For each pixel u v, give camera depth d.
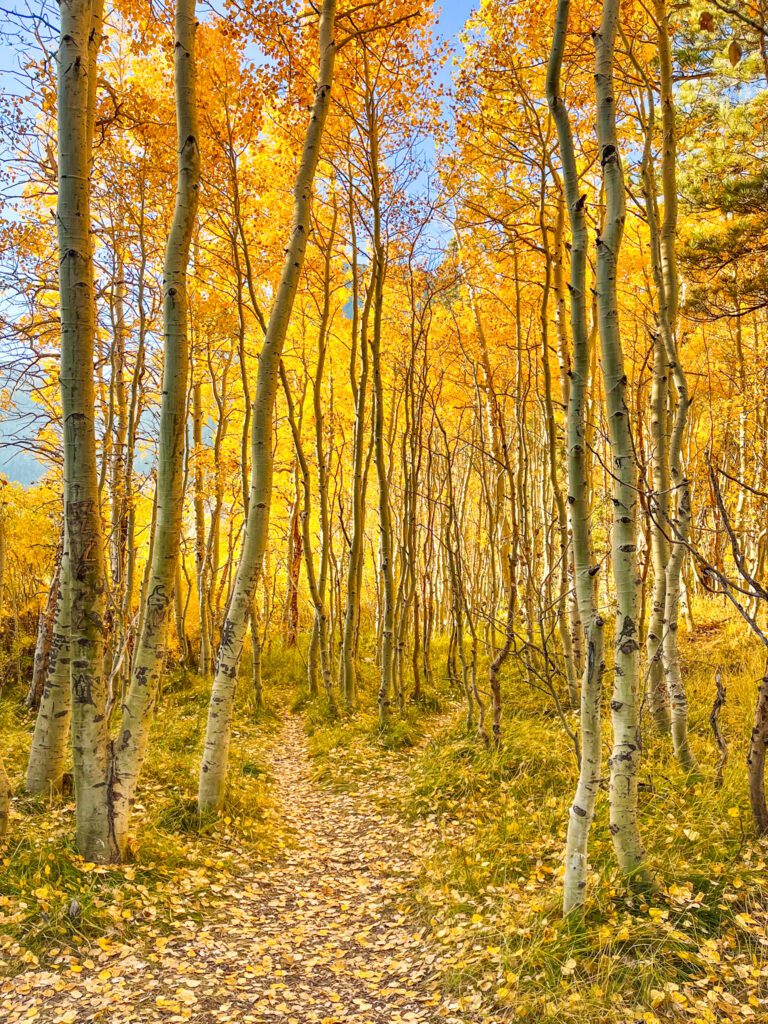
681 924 3.15
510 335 12.34
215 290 11.16
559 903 3.54
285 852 5.45
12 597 13.33
